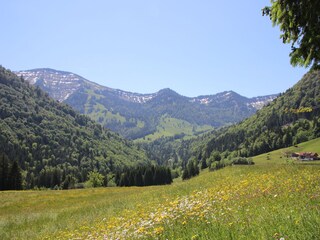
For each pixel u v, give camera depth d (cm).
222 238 562
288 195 922
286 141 18712
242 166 2920
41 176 14712
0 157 11144
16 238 1673
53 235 1482
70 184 13662
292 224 538
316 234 465
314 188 957
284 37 847
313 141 16375
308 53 811
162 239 697
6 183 11000
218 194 1245
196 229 674
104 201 3048
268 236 504
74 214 2289
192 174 15012
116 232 964
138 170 13912
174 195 1947
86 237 1155
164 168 13875
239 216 709
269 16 854
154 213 1128
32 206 3834
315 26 771
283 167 2084
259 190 1116
